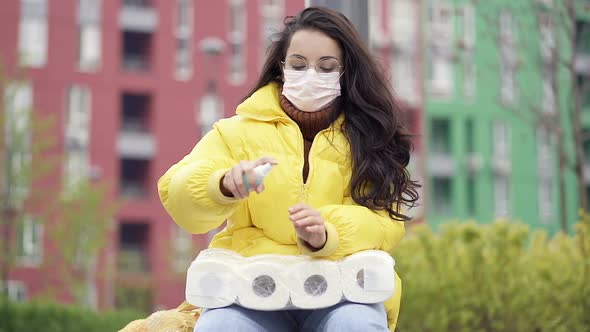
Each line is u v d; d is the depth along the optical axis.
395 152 3.73
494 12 17.75
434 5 40.62
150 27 41.06
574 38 14.09
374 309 3.30
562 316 8.01
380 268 3.26
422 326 8.35
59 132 39.66
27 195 29.22
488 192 42.16
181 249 37.44
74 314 19.48
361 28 5.92
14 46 39.50
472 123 41.94
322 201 3.52
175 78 41.16
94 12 40.56
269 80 3.80
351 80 3.71
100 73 40.44
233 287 3.25
